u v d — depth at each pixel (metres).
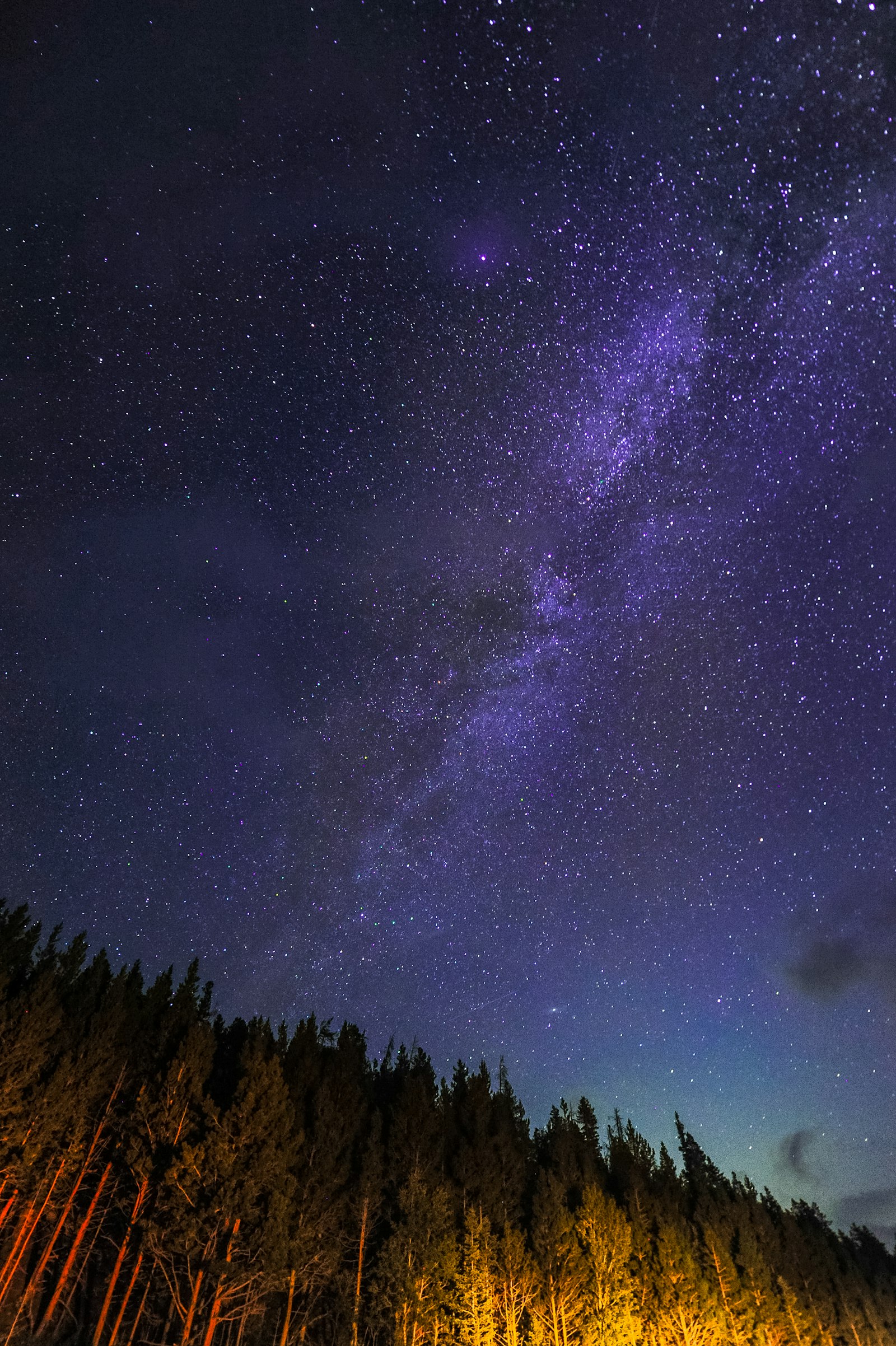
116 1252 26.33
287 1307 26.89
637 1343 33.19
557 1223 33.69
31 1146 22.97
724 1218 48.03
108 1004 31.08
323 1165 29.94
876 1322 52.53
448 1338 27.50
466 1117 40.62
